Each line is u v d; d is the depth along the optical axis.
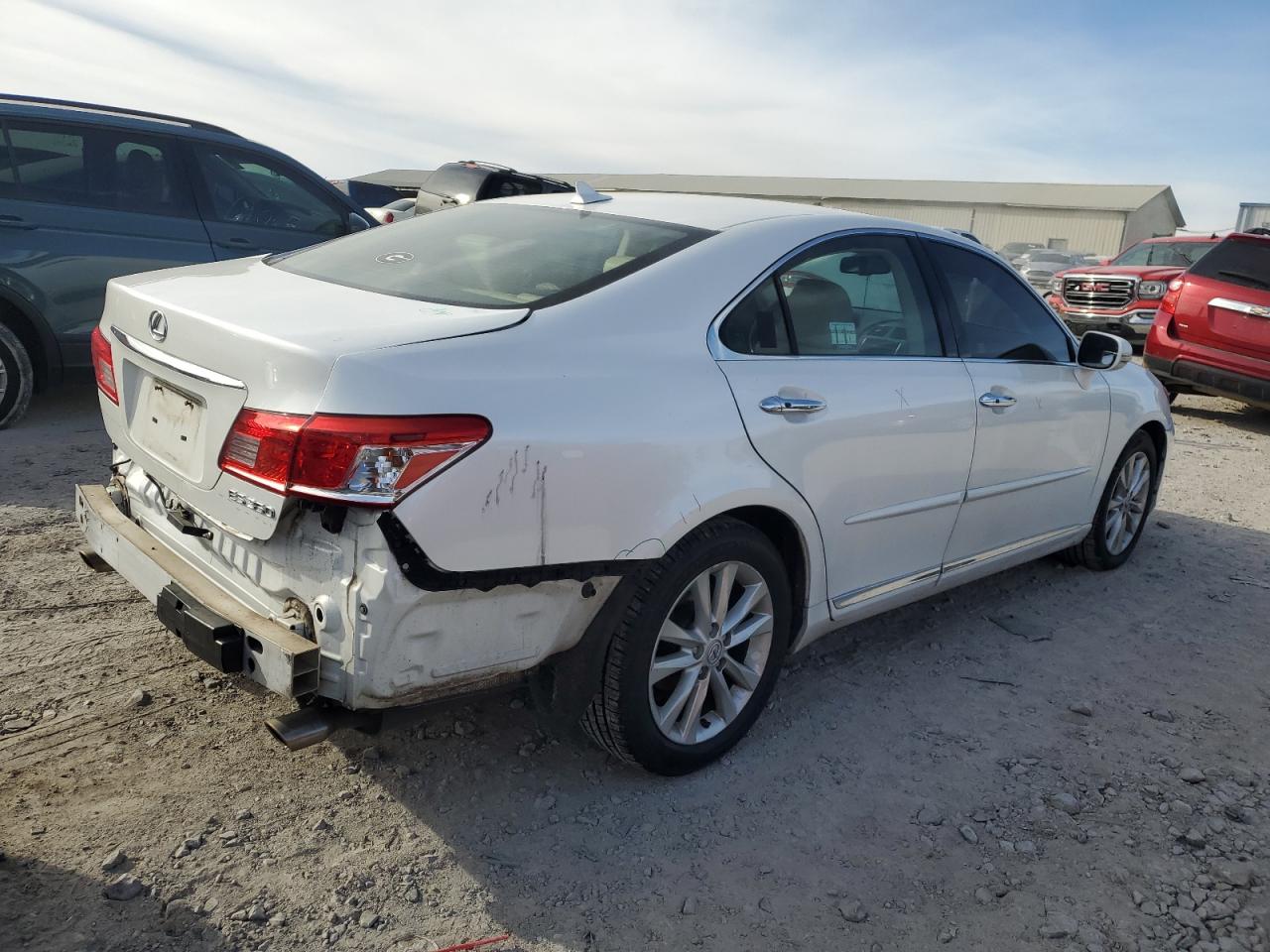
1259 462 8.12
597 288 2.74
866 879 2.57
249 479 2.26
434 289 2.80
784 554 3.15
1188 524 6.04
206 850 2.46
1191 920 2.46
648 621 2.64
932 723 3.39
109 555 2.93
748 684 3.04
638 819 2.74
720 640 2.91
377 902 2.35
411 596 2.20
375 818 2.65
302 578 2.30
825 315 3.22
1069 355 4.40
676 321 2.79
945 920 2.43
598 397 2.49
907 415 3.35
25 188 5.86
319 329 2.35
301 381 2.21
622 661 2.64
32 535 4.32
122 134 6.22
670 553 2.68
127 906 2.25
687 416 2.66
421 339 2.33
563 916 2.36
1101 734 3.39
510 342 2.44
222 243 6.58
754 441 2.83
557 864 2.54
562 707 2.68
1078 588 4.80
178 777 2.74
